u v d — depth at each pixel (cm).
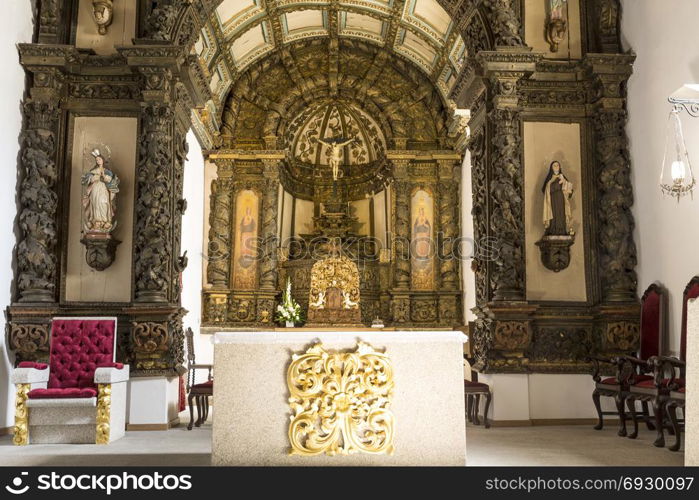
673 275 876
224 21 1511
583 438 806
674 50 879
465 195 1725
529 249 1005
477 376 1070
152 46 973
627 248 977
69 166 1003
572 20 1061
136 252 968
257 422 528
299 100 1805
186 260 1036
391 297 1766
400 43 1738
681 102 734
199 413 974
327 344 539
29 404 774
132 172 1005
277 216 1788
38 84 981
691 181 828
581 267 1005
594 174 1020
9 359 918
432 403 538
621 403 819
